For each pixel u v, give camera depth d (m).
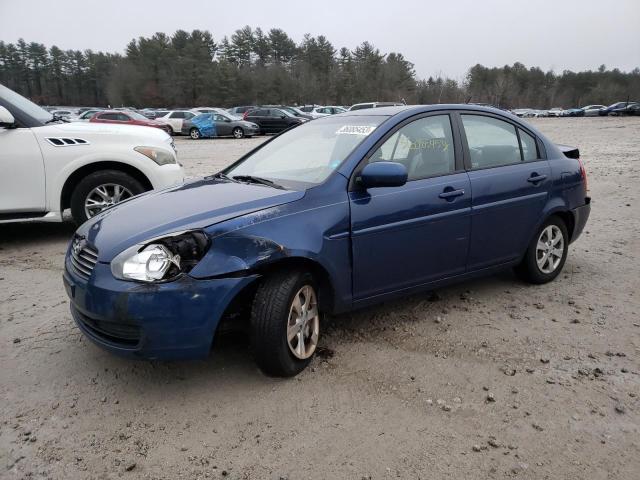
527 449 2.63
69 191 6.29
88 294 2.95
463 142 4.14
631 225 7.09
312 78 84.94
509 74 98.12
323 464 2.54
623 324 4.01
